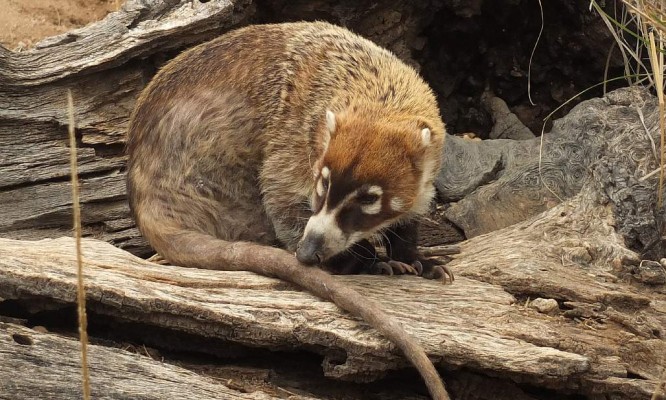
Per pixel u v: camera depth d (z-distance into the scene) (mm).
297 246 9188
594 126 10820
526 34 13680
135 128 9820
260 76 9594
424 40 13523
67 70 10484
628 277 9328
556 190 11000
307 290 8398
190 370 8047
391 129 8586
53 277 7781
